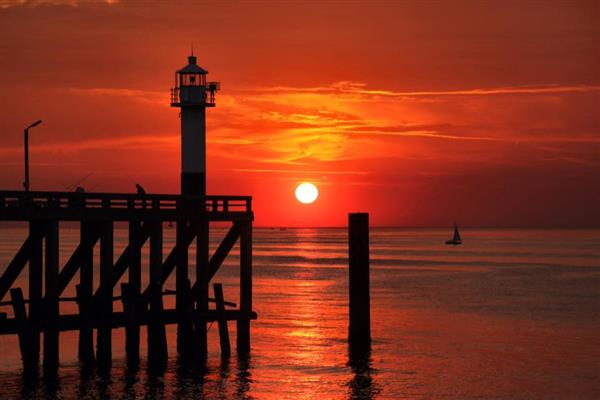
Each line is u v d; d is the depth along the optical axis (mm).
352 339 84125
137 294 69125
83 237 65750
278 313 115688
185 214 69812
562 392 68750
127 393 63750
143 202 68188
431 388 69250
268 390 66688
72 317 65000
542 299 141500
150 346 70125
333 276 196875
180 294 71438
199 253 71000
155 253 68812
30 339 63562
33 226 63688
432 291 156875
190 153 79500
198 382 67500
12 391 63344
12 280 64438
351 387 68750
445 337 95000
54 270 63438
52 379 64938
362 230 83125
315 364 76562
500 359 81688
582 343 91938
